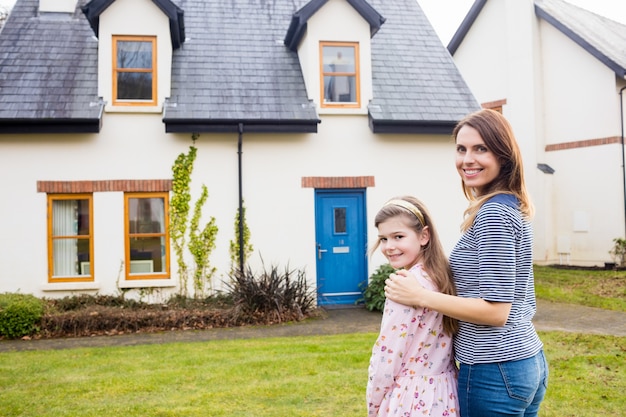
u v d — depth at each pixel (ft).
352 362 21.47
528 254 7.57
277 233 37.17
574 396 17.24
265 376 19.66
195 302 34.83
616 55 49.83
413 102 39.14
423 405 7.73
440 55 43.52
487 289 7.13
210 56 39.63
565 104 52.54
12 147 34.76
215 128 35.60
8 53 37.37
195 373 20.22
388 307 7.95
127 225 35.96
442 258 8.05
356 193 38.70
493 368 7.29
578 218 51.34
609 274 44.65
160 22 36.35
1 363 22.65
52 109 34.30
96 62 37.86
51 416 15.79
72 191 35.17
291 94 38.17
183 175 36.17
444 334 7.97
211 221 36.45
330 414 15.64
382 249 8.45
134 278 35.86
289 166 37.47
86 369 21.31
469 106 39.65
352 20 38.50
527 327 7.57
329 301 38.01
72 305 33.22
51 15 40.37
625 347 23.43
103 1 35.40
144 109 35.86
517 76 55.06
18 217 34.71
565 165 52.54
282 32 42.78
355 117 38.40
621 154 48.52
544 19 53.57
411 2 47.39
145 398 17.43
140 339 28.14
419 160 39.09
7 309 29.09
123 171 35.68
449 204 39.27
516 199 7.66
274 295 32.68
